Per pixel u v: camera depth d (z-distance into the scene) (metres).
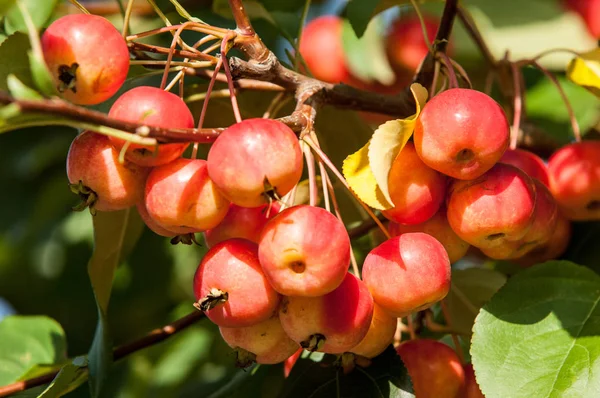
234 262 0.50
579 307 0.54
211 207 0.50
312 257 0.48
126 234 0.60
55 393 0.56
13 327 0.65
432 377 0.54
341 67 0.69
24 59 0.51
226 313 0.50
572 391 0.51
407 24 0.69
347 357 0.52
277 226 0.48
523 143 0.64
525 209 0.51
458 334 0.59
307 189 0.58
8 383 0.63
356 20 0.62
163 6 0.66
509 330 0.54
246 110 0.61
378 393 0.53
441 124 0.50
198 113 0.60
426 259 0.50
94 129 0.46
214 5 0.67
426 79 0.57
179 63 0.53
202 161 0.50
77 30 0.50
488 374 0.53
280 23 0.65
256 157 0.48
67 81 0.50
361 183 0.51
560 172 0.58
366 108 0.58
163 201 0.50
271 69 0.54
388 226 0.54
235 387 0.59
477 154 0.50
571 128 0.69
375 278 0.50
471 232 0.52
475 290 0.62
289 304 0.50
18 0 0.46
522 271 0.55
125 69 0.51
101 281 0.60
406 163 0.51
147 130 0.47
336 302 0.50
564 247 0.60
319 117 0.62
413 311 0.51
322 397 0.54
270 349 0.51
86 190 0.51
